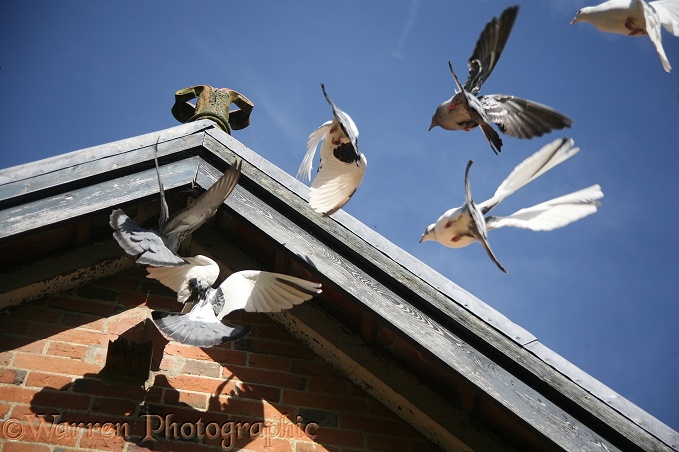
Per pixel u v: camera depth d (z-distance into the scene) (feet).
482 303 15.48
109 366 15.72
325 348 16.97
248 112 20.99
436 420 15.99
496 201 13.43
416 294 15.49
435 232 13.74
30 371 15.61
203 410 15.83
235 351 16.84
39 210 15.60
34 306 16.60
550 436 14.25
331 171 15.89
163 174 16.76
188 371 16.33
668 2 12.90
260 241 17.54
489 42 14.19
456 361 14.90
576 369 14.85
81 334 16.38
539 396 14.67
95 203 15.97
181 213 14.12
